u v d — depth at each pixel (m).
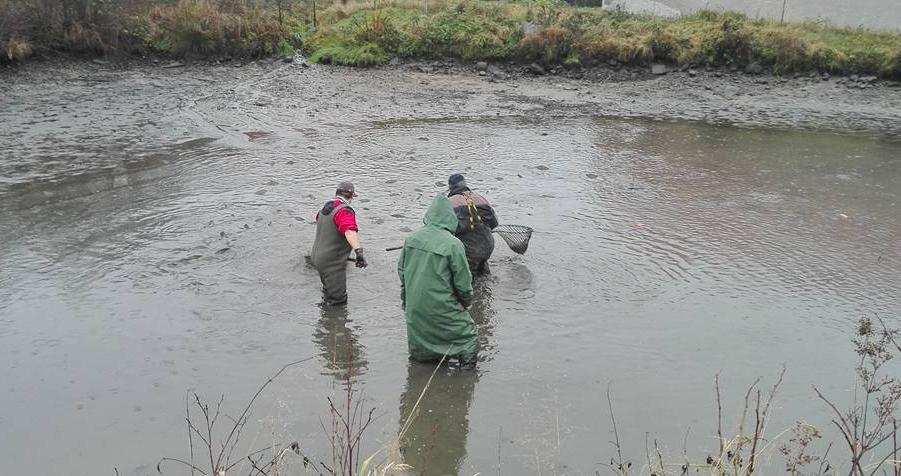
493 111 16.42
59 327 6.40
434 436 5.01
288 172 11.23
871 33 20.88
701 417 5.30
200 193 10.11
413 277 5.77
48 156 11.92
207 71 19.62
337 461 4.68
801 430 4.88
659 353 6.18
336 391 5.54
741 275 7.84
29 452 4.77
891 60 19.38
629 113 16.66
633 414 5.32
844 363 6.09
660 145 13.74
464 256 5.65
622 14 22.09
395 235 8.64
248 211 9.37
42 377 5.64
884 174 12.09
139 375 5.70
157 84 17.94
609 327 6.61
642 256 8.27
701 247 8.61
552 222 9.30
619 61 20.39
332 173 11.23
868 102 18.00
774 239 8.95
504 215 9.47
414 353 5.93
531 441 4.98
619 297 7.21
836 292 7.47
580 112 16.59
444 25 21.17
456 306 5.75
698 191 10.90
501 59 20.80
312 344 6.22
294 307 6.86
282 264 7.76
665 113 16.78
